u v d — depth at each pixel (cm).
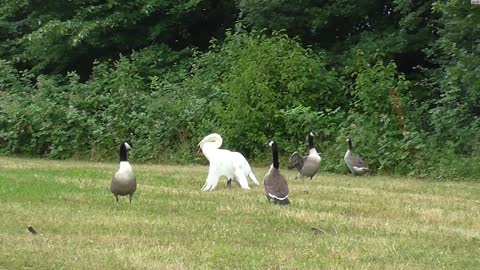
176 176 1691
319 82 2247
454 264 803
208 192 1361
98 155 2280
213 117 2227
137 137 2286
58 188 1370
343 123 2055
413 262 805
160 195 1309
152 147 2228
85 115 2348
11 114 2414
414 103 2112
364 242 905
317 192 1413
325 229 998
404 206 1245
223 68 2470
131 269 744
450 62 2223
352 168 1834
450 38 2025
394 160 1867
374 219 1088
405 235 966
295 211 1136
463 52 1925
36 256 793
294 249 855
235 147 2158
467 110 1980
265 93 2147
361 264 786
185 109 2256
